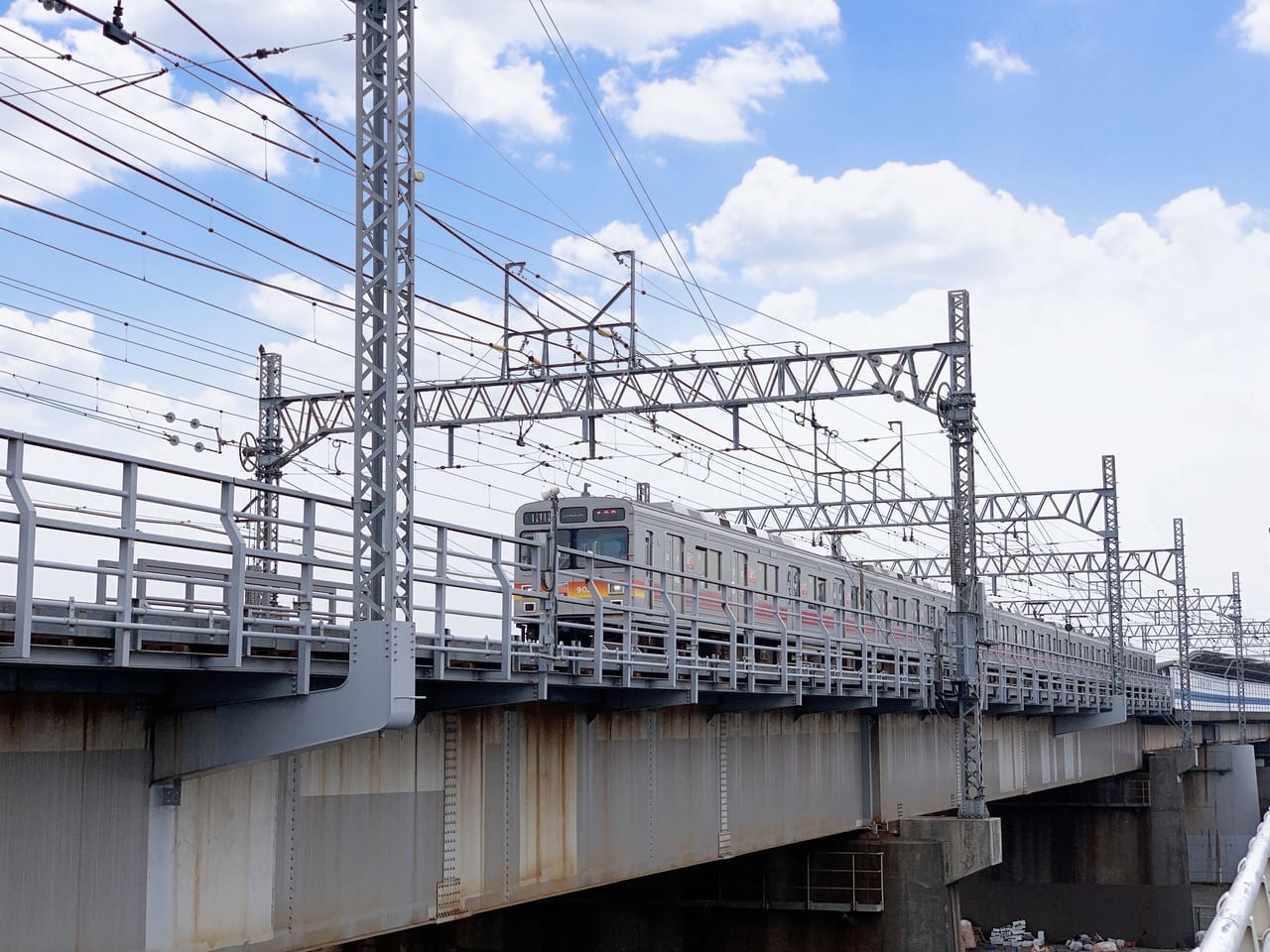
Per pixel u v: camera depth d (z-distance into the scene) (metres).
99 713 13.14
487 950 36.72
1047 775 55.66
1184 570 77.06
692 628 23.27
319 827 15.95
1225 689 102.75
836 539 51.78
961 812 37.00
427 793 18.03
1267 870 7.94
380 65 16.34
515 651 18.36
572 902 36.25
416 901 17.64
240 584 13.10
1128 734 70.75
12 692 12.25
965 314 34.50
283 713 14.22
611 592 31.27
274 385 36.31
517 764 20.30
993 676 45.72
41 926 12.39
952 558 37.22
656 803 24.69
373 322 15.84
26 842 12.32
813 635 28.75
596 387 32.97
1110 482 61.97
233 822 14.66
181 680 13.77
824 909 34.56
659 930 35.62
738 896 35.34
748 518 52.53
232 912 14.56
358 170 16.09
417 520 15.82
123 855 13.29
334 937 16.08
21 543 10.99
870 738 36.28
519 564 18.44
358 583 15.05
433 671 16.34
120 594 11.92
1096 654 74.88
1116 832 68.38
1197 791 90.75
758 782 29.36
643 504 32.34
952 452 36.28
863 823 35.81
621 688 21.11
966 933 61.34
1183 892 67.06
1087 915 67.88
